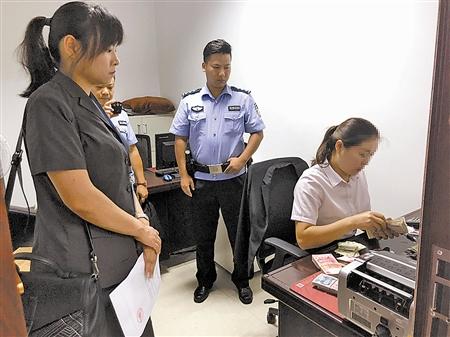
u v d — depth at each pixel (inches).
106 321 42.1
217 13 122.8
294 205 61.2
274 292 45.6
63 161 38.5
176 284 106.6
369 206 67.4
